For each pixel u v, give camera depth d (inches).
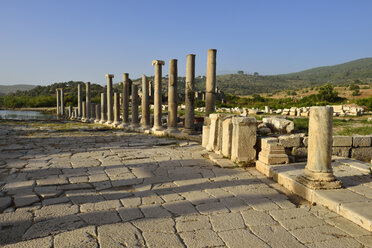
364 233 167.3
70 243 148.8
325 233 167.3
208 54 572.1
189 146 483.5
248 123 331.6
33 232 160.9
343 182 244.8
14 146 473.7
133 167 325.7
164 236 160.1
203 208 203.8
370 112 1326.3
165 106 1739.7
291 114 1306.6
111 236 157.9
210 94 574.6
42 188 242.2
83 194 229.8
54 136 636.7
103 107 1148.5
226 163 337.1
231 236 162.1
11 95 4879.4
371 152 399.5
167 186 256.1
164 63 697.6
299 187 236.2
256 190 247.6
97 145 495.5
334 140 381.4
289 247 151.2
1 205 201.6
